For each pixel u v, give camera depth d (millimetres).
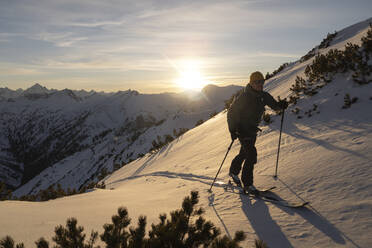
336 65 7902
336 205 2623
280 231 2391
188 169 7465
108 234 1712
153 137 66875
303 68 13086
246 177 3588
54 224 2641
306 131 5898
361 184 2867
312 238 2180
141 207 3580
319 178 3387
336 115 6012
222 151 7895
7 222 2619
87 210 3410
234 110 3656
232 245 1583
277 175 4008
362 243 1951
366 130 4480
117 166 27688
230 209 3164
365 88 6305
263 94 3689
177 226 1770
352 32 15977
